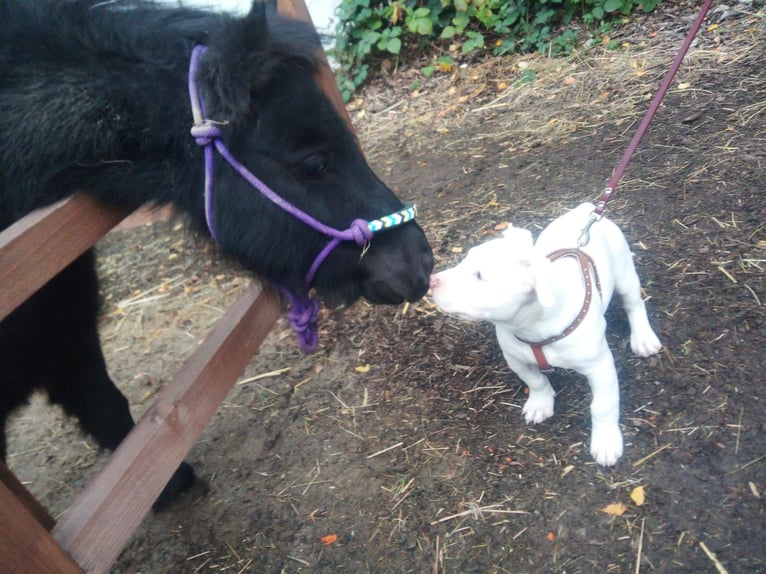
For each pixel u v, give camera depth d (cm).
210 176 150
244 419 249
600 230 194
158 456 151
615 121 359
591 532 173
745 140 303
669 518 170
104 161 144
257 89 145
